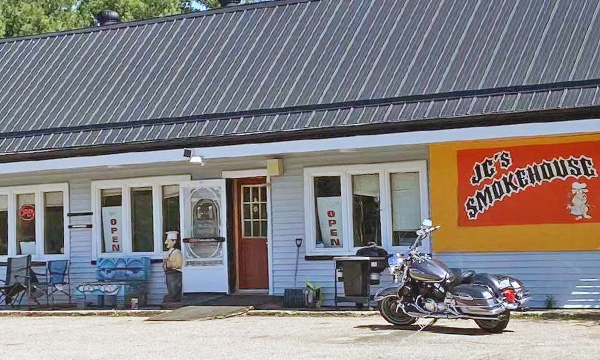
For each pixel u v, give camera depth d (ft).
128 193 57.00
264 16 62.54
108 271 55.93
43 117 58.54
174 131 52.70
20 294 57.52
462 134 45.01
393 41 54.65
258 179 55.11
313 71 54.13
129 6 119.24
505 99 45.88
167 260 54.29
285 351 34.76
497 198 47.19
